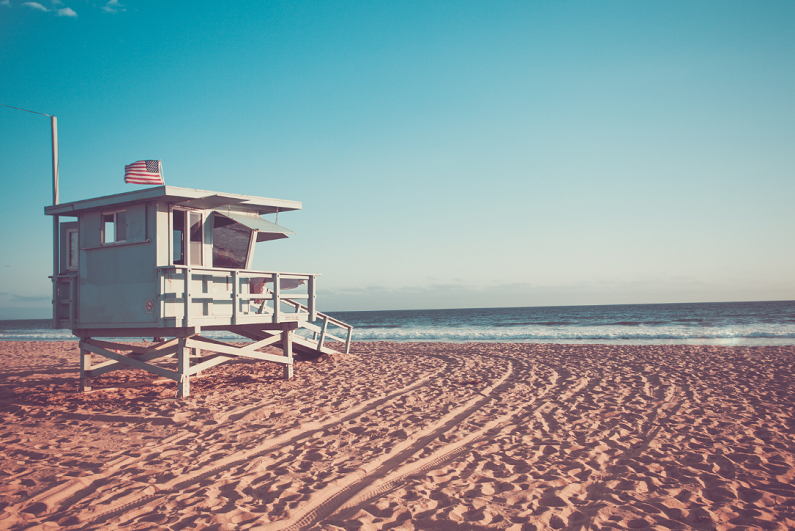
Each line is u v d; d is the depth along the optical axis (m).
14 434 6.72
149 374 12.66
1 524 3.87
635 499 4.41
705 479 4.91
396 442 6.26
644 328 33.22
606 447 6.00
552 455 5.71
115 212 9.45
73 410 8.18
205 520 3.95
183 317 8.71
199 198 8.90
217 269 9.14
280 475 5.07
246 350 10.32
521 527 3.83
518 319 58.47
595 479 4.94
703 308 74.88
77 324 9.77
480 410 8.08
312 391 9.74
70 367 14.89
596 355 16.00
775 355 14.90
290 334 11.45
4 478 4.95
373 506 4.24
